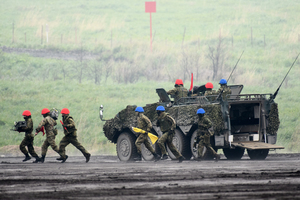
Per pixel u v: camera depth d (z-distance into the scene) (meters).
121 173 27.16
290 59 140.50
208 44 159.88
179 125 48.25
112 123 55.12
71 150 77.31
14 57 146.12
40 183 21.64
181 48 158.00
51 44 166.88
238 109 49.34
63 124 46.97
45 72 137.12
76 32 186.62
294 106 98.81
